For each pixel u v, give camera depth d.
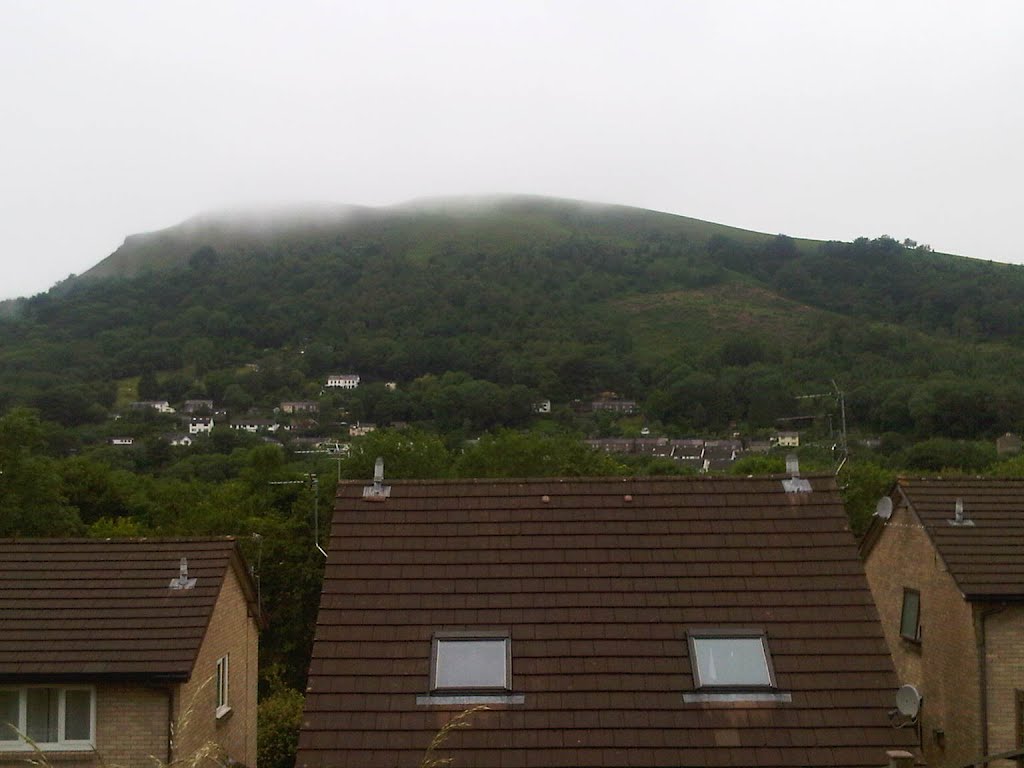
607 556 13.23
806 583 12.73
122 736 13.79
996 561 15.67
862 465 41.44
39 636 14.19
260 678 29.97
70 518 36.03
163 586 15.45
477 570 13.02
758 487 14.21
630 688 11.48
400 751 10.86
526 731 11.05
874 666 11.70
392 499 14.13
